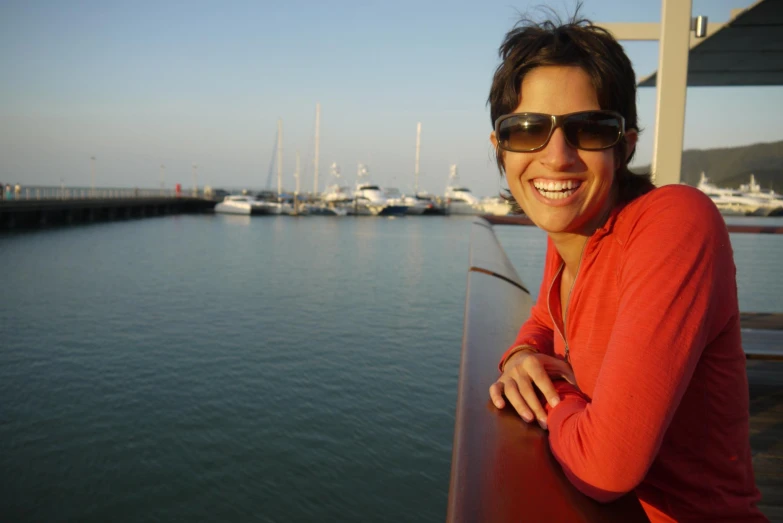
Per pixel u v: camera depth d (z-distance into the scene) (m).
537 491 0.71
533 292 16.25
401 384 12.08
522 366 1.00
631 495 0.75
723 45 2.86
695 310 0.73
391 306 20.55
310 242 42.34
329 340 15.55
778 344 2.38
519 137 0.93
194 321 17.22
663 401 0.70
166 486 7.79
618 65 0.92
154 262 29.86
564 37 0.93
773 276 9.59
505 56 0.99
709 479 0.83
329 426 9.84
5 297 19.92
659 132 2.52
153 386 11.46
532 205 0.97
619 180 0.98
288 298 21.45
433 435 9.59
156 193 76.12
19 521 6.91
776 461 1.64
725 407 0.81
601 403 0.72
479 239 2.67
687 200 0.81
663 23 2.48
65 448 8.74
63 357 13.21
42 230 42.72
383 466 8.54
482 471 0.76
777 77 3.58
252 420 9.97
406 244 42.53
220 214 71.38
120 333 15.50
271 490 7.82
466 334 1.36
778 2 2.23
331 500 7.62
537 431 0.88
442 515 7.37
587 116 0.89
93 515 7.12
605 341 0.90
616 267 0.89
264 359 13.56
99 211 54.56
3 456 8.45
